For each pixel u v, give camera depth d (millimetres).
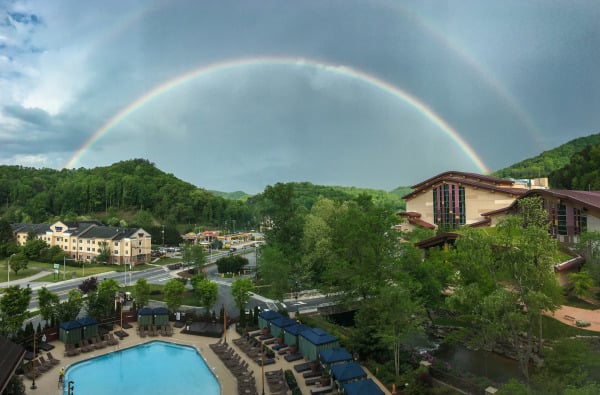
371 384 30734
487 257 32094
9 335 46938
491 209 95250
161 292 76000
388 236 55375
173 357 44688
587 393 22031
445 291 59750
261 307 64812
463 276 44031
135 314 57562
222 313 55938
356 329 45344
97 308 54688
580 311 48531
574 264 54344
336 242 71938
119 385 37094
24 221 179875
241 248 165750
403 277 49125
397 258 54375
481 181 104375
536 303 31062
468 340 45031
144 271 105875
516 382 28078
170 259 129250
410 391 32750
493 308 31500
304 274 74312
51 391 35188
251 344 46438
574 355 30781
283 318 50438
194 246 99188
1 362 29625
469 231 33000
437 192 106562
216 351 44438
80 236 123875
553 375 30344
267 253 70250
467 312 41938
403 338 38469
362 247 54000
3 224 121688
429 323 51844
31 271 99000
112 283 57875
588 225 59906
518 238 32500
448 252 57312
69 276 94125
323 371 37188
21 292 48156
